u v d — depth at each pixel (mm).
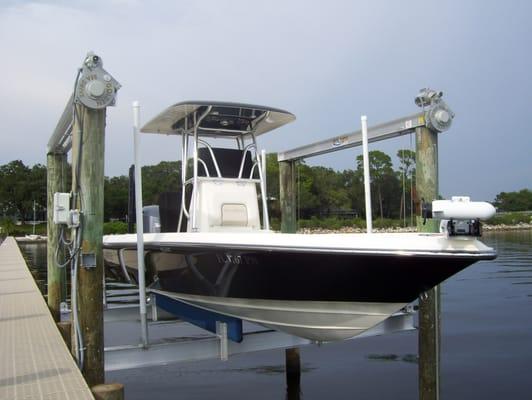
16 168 75750
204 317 6004
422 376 5746
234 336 5492
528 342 9602
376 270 4270
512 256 27984
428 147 5711
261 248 4414
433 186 5707
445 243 4074
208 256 4941
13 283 11406
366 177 4812
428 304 5719
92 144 4645
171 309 6746
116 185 53406
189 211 5988
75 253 4688
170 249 5293
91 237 4648
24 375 4430
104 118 4703
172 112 6016
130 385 7547
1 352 5281
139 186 5266
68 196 4797
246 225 6000
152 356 5141
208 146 6109
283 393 7164
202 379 7816
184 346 5305
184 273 5496
